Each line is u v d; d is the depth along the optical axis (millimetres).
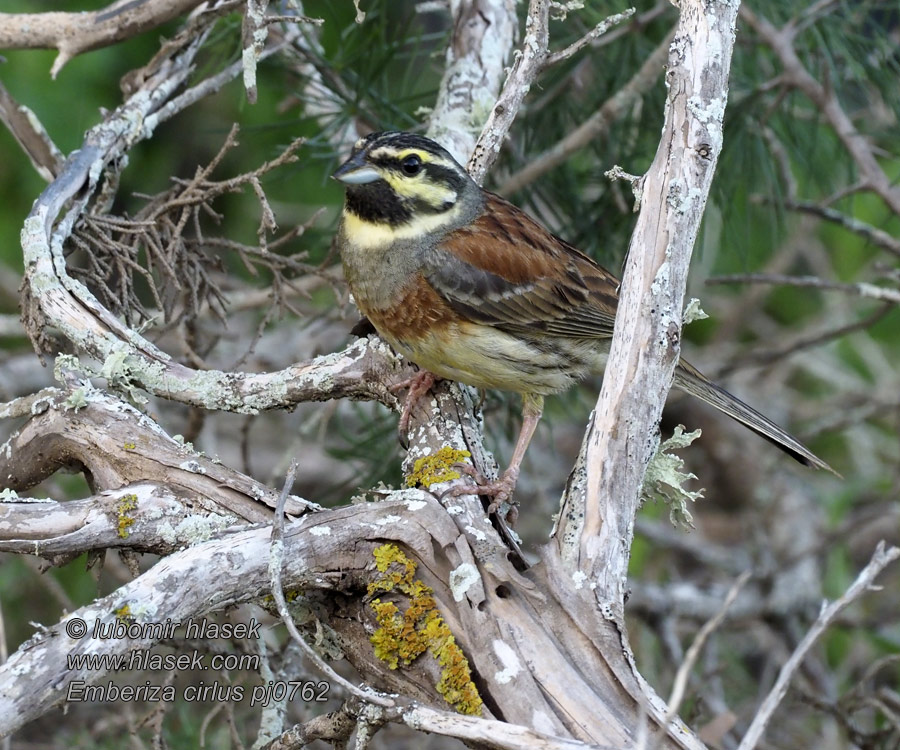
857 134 11453
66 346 10211
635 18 11898
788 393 17703
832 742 11438
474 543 6926
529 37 9258
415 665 6648
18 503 7125
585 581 6609
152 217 9219
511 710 6305
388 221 9266
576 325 9703
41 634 6070
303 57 11586
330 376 8766
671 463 7547
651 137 12320
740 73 12406
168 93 10023
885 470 16297
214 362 13984
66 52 10039
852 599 6734
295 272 11102
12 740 11023
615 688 6352
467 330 9266
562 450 16609
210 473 7363
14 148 14422
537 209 12492
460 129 10289
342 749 7109
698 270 16578
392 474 11766
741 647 14586
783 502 15227
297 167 12570
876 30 11891
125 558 7348
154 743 7918
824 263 16734
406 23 11703
